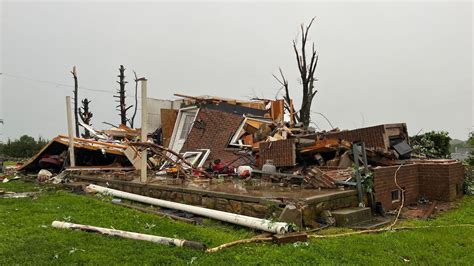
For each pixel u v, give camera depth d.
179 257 5.01
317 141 10.60
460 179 10.61
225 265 4.62
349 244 5.53
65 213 7.82
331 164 10.23
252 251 5.15
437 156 14.44
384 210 8.17
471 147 18.70
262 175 10.55
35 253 5.16
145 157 10.41
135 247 5.38
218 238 5.82
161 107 20.97
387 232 6.34
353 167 8.98
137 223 6.88
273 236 5.64
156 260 4.83
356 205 7.98
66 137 15.84
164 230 6.36
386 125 10.75
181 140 16.55
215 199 7.91
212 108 15.97
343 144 10.12
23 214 7.74
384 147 10.52
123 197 9.73
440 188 9.59
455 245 5.72
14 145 38.53
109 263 4.75
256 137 14.02
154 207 8.71
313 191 7.95
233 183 9.80
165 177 11.63
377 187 8.19
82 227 6.35
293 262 4.74
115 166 15.24
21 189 12.30
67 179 13.36
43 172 14.62
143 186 9.92
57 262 4.82
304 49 27.17
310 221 6.71
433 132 14.94
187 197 8.60
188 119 16.95
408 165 9.53
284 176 9.82
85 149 16.22
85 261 4.85
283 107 18.94
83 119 29.11
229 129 14.06
